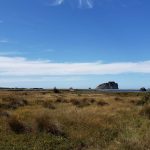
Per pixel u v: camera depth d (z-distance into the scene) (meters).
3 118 21.25
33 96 51.28
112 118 23.78
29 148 14.41
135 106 34.69
